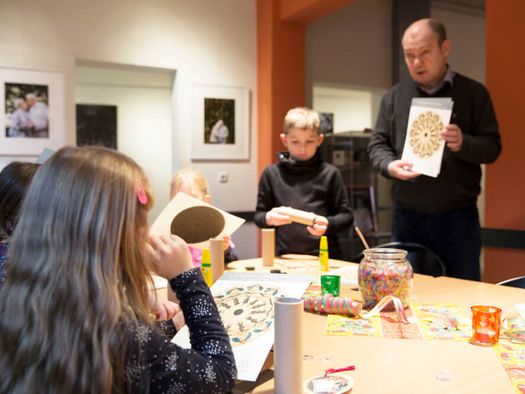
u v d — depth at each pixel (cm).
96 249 76
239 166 461
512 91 288
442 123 218
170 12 423
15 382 75
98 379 73
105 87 578
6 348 76
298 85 451
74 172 78
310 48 473
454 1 514
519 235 285
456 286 172
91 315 74
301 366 86
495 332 111
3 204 128
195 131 440
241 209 463
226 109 450
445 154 234
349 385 87
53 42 379
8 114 367
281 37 441
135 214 82
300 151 259
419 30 229
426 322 128
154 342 79
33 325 75
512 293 161
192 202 175
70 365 73
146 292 85
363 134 477
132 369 76
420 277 189
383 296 138
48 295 75
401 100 252
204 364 82
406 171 223
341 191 264
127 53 407
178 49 428
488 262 305
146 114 593
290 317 85
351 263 219
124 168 83
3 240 123
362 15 499
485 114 235
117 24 402
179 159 437
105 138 578
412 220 252
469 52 546
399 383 89
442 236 242
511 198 290
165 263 91
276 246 263
